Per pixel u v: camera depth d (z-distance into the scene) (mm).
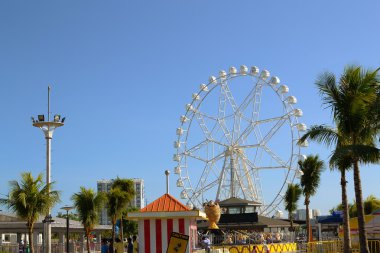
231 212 57688
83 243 55688
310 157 49656
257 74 67750
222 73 70125
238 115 67625
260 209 63500
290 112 64250
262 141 65625
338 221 48719
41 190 34906
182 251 12859
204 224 53094
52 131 43031
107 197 49000
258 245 43531
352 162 24797
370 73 24141
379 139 24078
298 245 50750
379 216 35281
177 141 72062
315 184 49344
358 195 24266
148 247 22000
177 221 22062
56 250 48188
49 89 43969
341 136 25578
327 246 41188
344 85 24312
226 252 35969
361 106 23844
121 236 50250
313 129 26312
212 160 68062
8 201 34281
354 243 38156
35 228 54438
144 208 22781
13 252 43062
